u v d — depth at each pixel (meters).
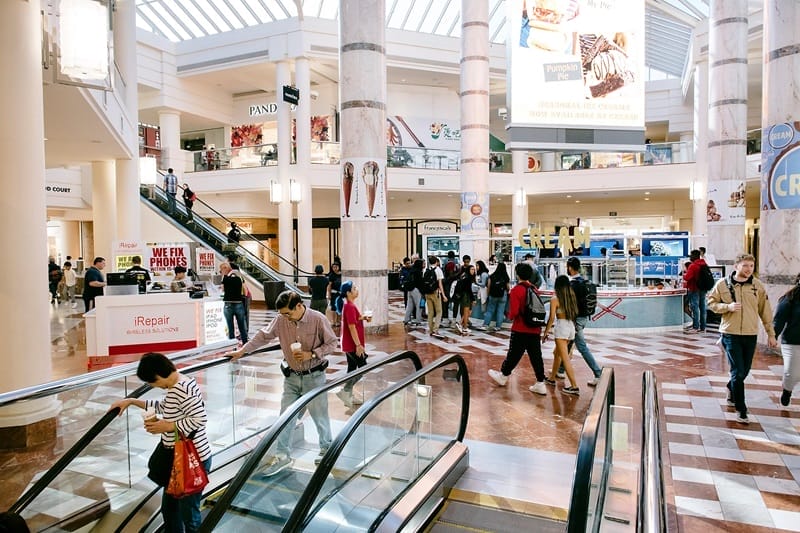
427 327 11.94
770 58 8.61
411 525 3.68
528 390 6.72
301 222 19.72
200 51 21.30
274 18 21.03
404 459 4.31
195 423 3.24
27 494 3.49
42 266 5.15
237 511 3.44
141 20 21.41
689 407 6.03
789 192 8.44
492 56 22.12
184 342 8.30
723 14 14.45
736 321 5.58
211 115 23.52
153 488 4.28
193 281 13.02
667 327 11.29
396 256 24.81
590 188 21.14
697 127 19.20
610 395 4.01
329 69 21.70
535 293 6.56
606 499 3.45
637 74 12.91
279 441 3.58
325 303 10.84
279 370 5.48
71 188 19.00
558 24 12.48
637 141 12.78
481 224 15.80
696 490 4.07
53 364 8.30
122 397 4.19
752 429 5.31
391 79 22.66
